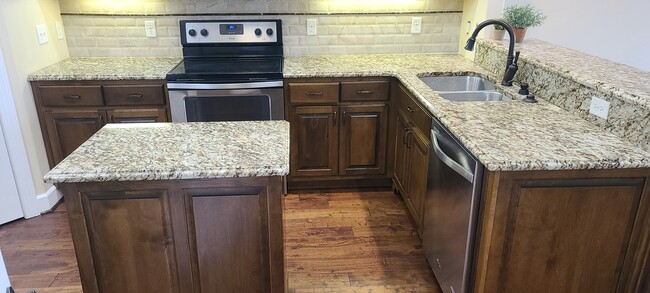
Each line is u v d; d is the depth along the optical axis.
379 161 3.30
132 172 1.45
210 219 1.59
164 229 1.59
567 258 1.73
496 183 1.60
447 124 1.92
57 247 2.67
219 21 3.37
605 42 3.71
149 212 1.56
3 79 2.71
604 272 1.75
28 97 2.94
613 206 1.64
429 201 2.32
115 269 1.63
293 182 3.38
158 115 3.10
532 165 1.52
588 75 2.01
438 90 3.02
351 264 2.52
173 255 1.63
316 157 3.26
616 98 1.77
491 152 1.60
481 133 1.79
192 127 1.88
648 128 1.62
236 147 1.66
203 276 1.67
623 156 1.57
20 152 2.86
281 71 3.05
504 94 2.47
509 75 2.48
